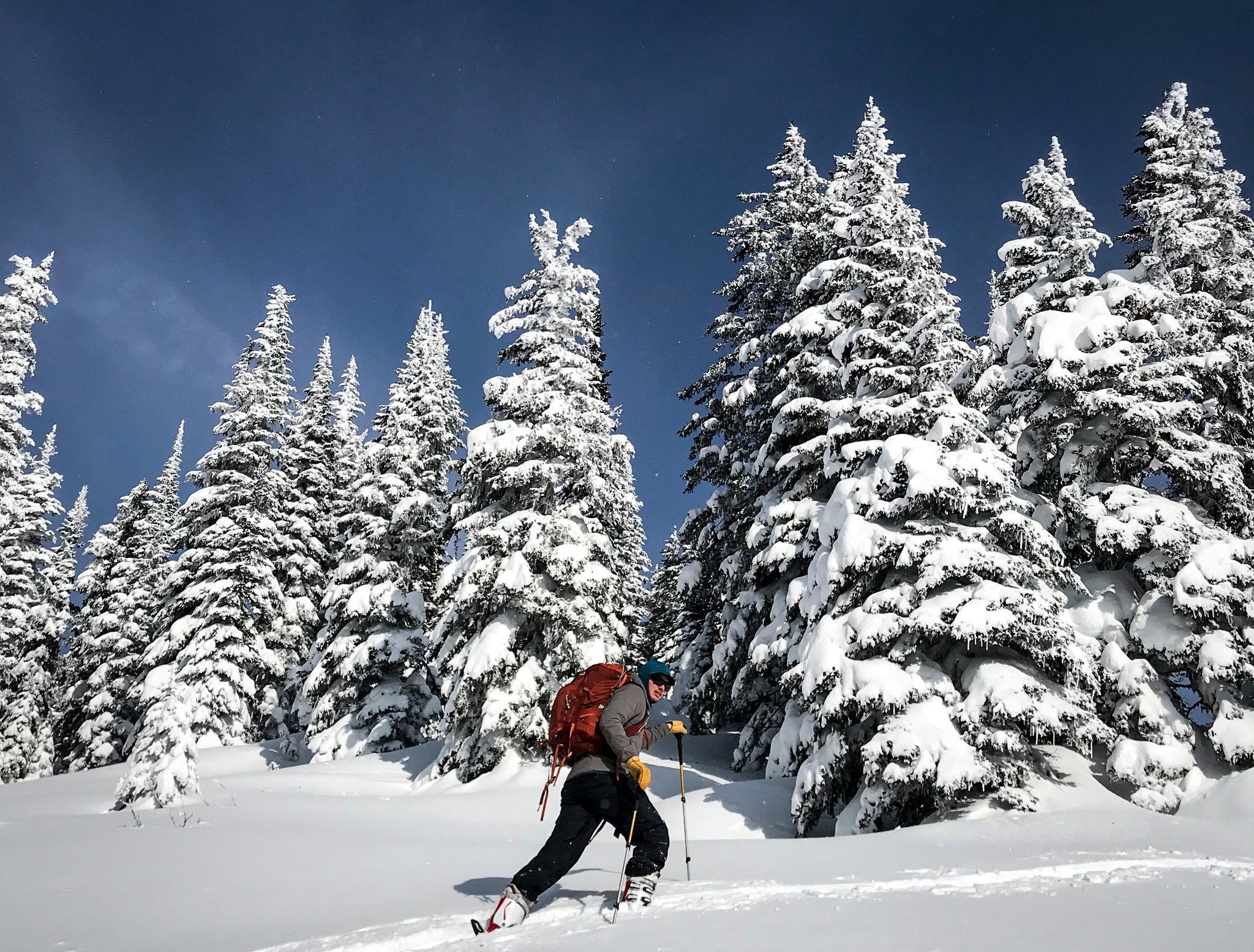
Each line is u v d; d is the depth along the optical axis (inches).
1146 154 795.4
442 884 217.8
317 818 460.4
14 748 1421.0
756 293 853.8
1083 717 408.8
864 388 582.9
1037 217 671.8
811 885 184.9
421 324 1375.5
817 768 442.6
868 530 470.6
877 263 626.2
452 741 751.7
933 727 409.4
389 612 1034.7
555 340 877.2
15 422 1179.3
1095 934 121.3
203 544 1216.2
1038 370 603.8
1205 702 473.4
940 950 111.2
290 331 1370.6
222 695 1099.3
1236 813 382.3
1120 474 581.6
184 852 291.0
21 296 1203.2
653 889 166.2
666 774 664.4
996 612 416.2
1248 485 659.4
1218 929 125.3
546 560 767.7
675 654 1069.1
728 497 826.2
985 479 458.6
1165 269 731.4
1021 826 324.2
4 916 185.3
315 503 1416.1
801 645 513.3
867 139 656.4
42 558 1459.2
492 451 799.1
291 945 143.6
